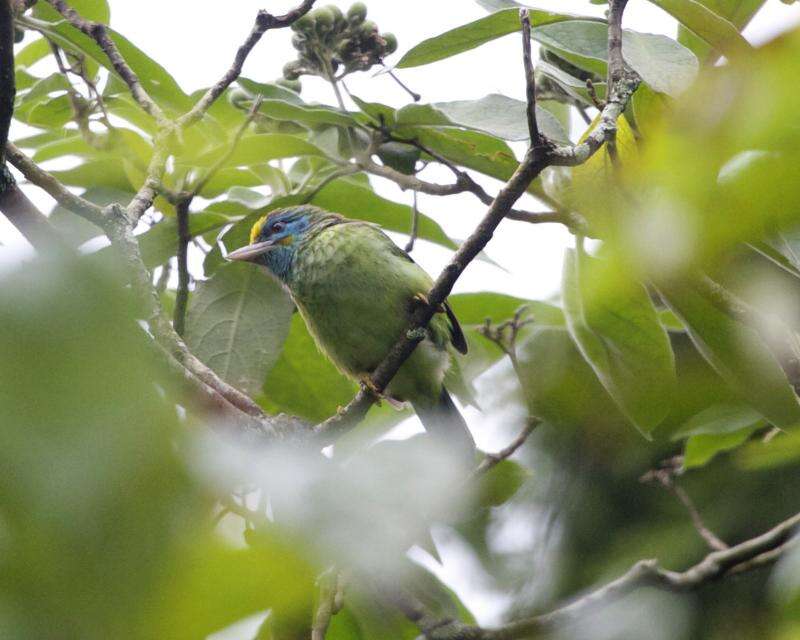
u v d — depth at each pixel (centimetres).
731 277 217
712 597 1187
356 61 813
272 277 841
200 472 137
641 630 1169
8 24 504
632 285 184
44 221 530
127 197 848
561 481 1258
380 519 200
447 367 923
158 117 719
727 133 156
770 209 154
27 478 119
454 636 732
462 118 741
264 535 168
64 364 121
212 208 873
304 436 697
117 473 122
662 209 168
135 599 125
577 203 620
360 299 907
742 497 1218
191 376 450
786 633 616
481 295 930
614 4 662
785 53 145
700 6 623
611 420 1012
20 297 120
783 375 646
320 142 791
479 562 1116
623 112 648
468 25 714
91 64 838
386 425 903
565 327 909
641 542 1223
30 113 826
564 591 1216
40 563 121
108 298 124
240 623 143
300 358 951
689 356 896
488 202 773
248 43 715
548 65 792
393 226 934
